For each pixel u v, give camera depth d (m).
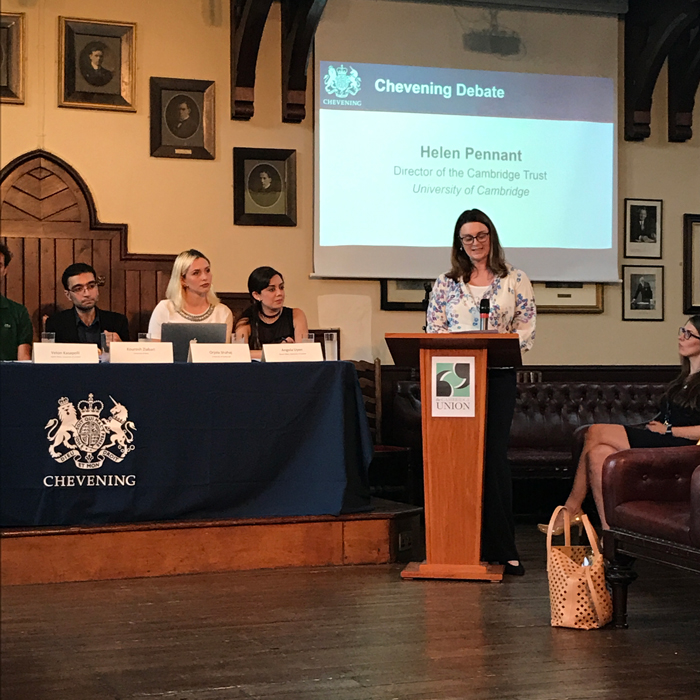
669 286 7.12
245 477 4.12
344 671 2.68
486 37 6.81
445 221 6.73
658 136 7.14
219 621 3.24
